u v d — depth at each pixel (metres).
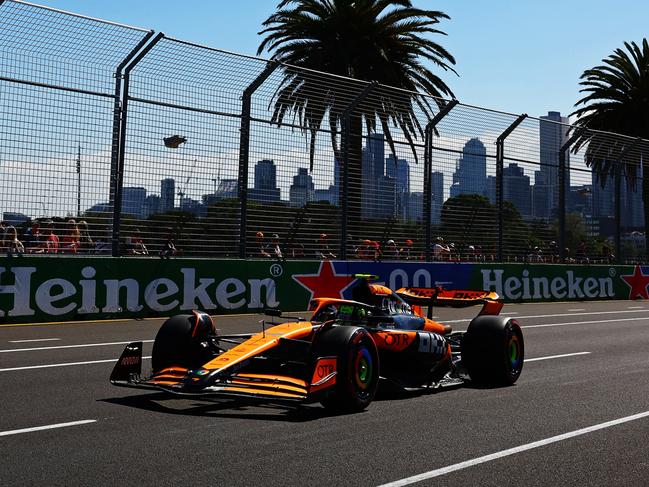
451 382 8.54
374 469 4.93
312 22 29.55
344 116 18.25
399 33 30.08
